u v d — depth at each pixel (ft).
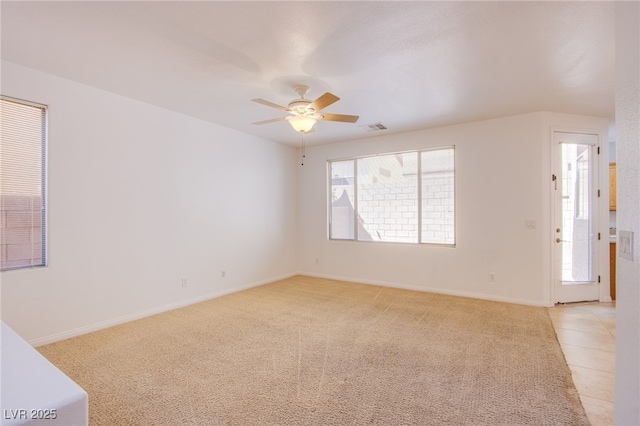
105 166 11.11
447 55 8.53
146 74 9.77
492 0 6.31
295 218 20.39
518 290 13.82
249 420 6.23
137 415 6.36
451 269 15.37
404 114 13.58
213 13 6.75
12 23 7.08
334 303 13.99
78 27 7.27
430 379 7.66
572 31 7.38
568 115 13.57
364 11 6.68
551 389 7.19
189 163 13.93
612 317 11.89
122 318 11.55
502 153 14.10
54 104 9.87
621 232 4.26
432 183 15.97
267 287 17.04
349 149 18.42
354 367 8.27
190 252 13.97
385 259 17.26
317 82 10.27
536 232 13.43
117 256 11.45
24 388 3.15
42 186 9.78
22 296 9.28
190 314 12.55
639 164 3.79
